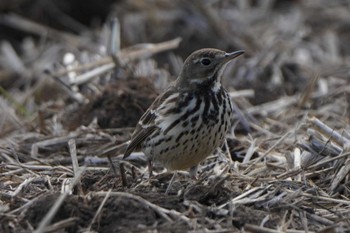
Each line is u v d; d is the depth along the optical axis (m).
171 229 9.34
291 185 10.88
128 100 14.45
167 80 16.25
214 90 10.96
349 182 11.16
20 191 10.74
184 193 10.19
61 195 9.64
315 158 11.76
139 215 9.60
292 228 9.79
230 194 10.31
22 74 18.70
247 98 15.95
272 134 13.89
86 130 13.89
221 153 12.44
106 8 21.27
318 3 20.27
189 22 19.52
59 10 21.23
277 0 20.89
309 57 18.06
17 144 13.72
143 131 11.26
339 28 19.52
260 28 19.56
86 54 18.06
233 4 20.55
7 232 9.63
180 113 10.77
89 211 9.72
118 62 15.84
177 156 10.96
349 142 11.73
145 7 20.14
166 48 17.02
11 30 20.70
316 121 12.16
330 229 9.62
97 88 15.34
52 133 14.30
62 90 16.80
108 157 11.92
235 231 9.45
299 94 16.02
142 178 11.50
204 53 11.03
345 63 17.75
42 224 8.98
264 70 17.48
